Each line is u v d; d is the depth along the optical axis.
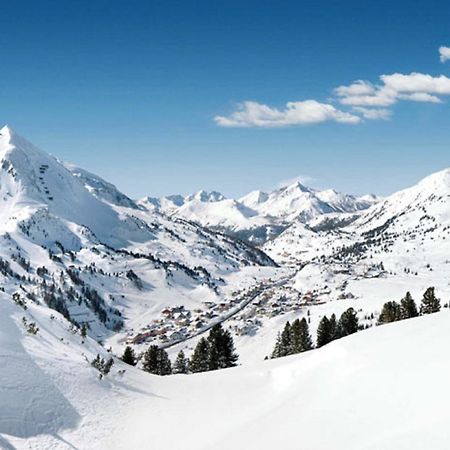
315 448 22.64
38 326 45.38
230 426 32.41
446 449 17.11
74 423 32.56
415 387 26.05
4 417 29.88
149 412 37.16
